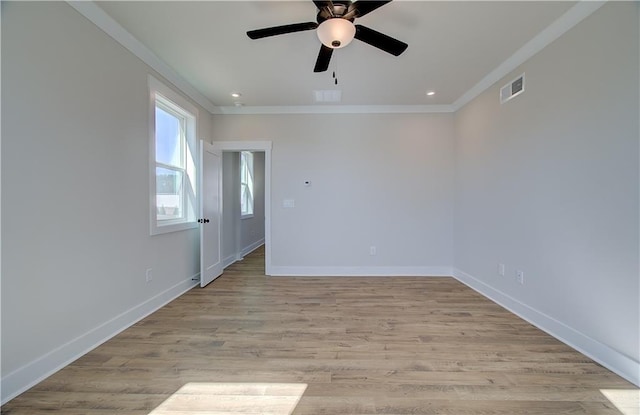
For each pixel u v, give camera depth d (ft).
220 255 14.33
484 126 11.41
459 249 13.56
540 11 7.13
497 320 8.88
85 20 6.82
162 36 8.18
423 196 14.23
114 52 7.75
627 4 5.98
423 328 8.29
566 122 7.51
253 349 7.08
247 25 7.72
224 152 16.38
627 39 5.98
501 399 5.28
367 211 14.29
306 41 8.48
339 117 14.23
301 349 7.09
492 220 10.87
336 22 6.21
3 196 5.17
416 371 6.16
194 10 7.09
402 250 14.32
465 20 7.50
